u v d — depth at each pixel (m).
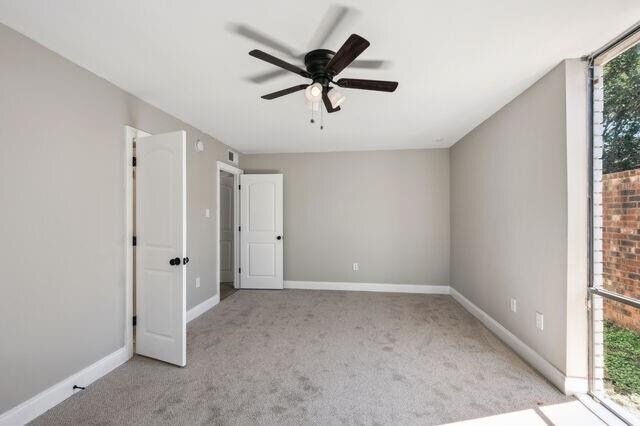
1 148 1.60
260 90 2.47
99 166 2.20
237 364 2.36
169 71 2.14
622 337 1.80
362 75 2.20
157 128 2.85
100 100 2.21
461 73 2.16
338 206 4.75
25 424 1.67
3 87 1.61
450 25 1.62
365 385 2.07
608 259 1.85
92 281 2.13
